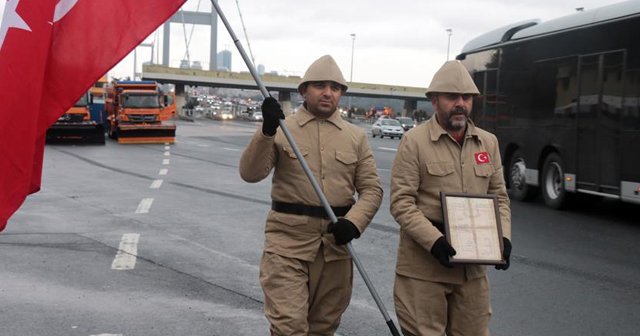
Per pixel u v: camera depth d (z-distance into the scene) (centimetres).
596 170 1191
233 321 585
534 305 654
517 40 1455
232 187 1574
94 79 363
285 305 412
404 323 405
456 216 389
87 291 668
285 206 425
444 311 402
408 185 398
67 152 2738
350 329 574
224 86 9575
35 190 365
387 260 833
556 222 1155
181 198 1362
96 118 4022
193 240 930
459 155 402
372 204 422
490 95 1564
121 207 1223
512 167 1481
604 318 616
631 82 1103
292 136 416
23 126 342
